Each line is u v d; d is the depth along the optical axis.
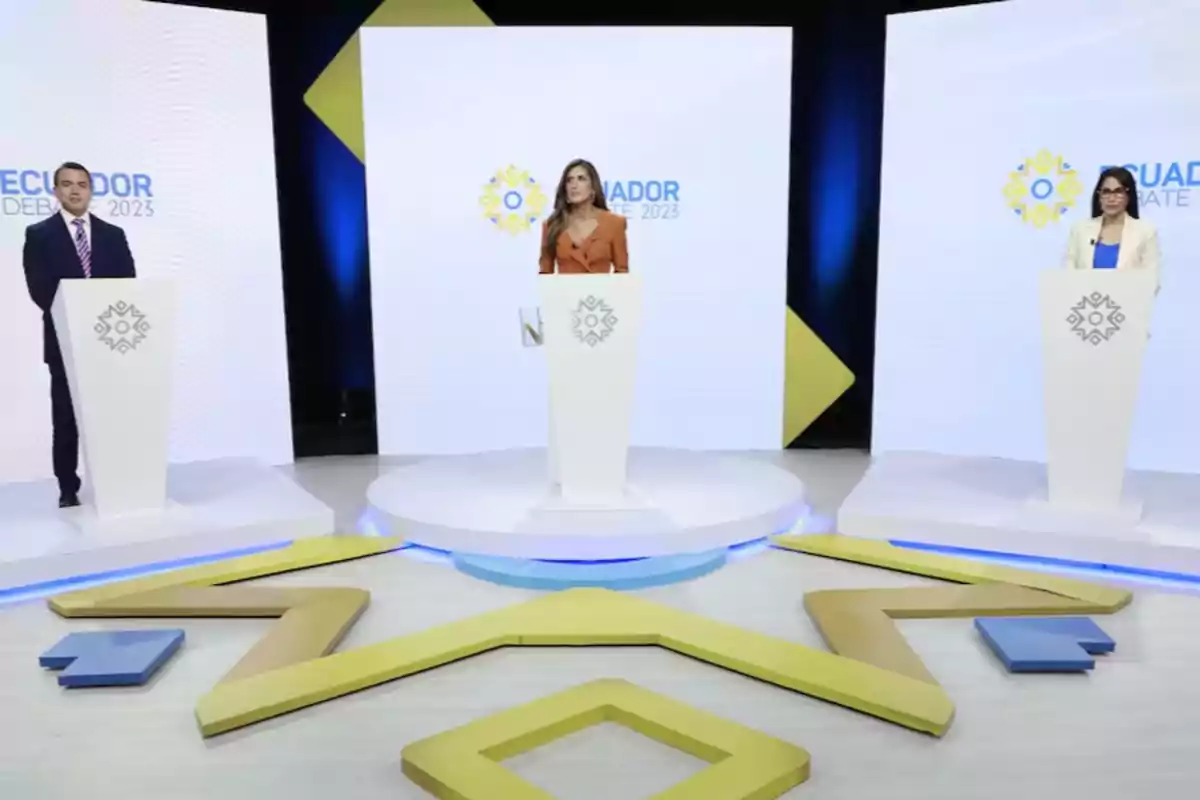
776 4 5.61
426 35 5.46
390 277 5.70
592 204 4.24
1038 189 5.21
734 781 2.11
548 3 5.63
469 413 5.87
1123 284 3.57
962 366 5.55
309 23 5.51
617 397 3.85
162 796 2.13
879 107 5.67
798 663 2.75
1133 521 3.74
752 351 5.87
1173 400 5.08
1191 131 4.83
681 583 3.57
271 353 5.63
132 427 3.83
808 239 5.86
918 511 4.03
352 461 5.79
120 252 4.02
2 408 4.93
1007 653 2.78
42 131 4.84
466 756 2.23
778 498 4.25
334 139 5.69
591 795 2.15
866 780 2.18
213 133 5.27
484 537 3.72
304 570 3.73
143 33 5.02
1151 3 4.80
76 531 3.79
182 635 3.01
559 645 2.99
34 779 2.20
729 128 5.62
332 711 2.55
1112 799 2.09
